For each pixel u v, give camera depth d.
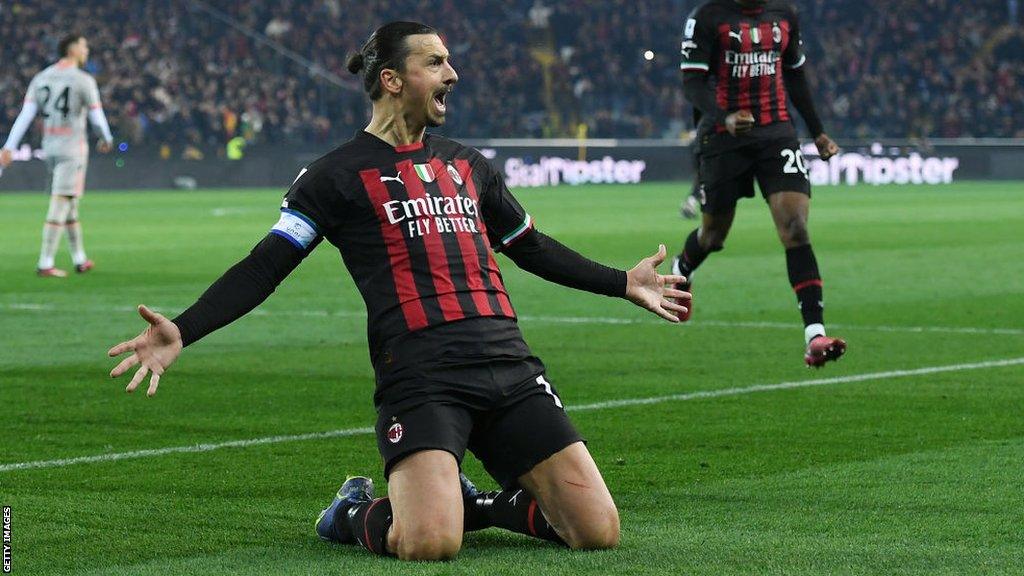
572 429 13.59
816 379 24.84
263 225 72.88
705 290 40.94
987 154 135.00
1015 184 127.88
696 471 17.28
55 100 46.31
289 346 29.88
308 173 13.97
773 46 27.38
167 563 13.15
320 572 12.67
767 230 69.62
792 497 15.74
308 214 13.84
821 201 97.50
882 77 145.25
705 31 27.50
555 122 142.50
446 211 14.05
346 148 14.13
